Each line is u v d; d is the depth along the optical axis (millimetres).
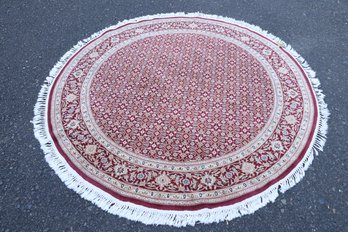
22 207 1967
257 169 2117
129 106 2498
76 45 2980
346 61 2760
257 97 2525
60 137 2309
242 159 2172
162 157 2199
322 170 2098
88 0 3430
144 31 3086
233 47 2912
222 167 2135
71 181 2080
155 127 2361
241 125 2355
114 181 2082
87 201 1991
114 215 1933
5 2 3408
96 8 3354
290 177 2068
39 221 1909
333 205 1941
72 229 1876
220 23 3137
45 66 2807
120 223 1900
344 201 1957
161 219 1912
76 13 3303
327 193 1992
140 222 1904
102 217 1925
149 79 2680
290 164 2129
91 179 2090
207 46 2924
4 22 3201
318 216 1898
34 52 2926
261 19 3166
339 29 3035
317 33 3006
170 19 3195
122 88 2621
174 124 2375
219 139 2279
